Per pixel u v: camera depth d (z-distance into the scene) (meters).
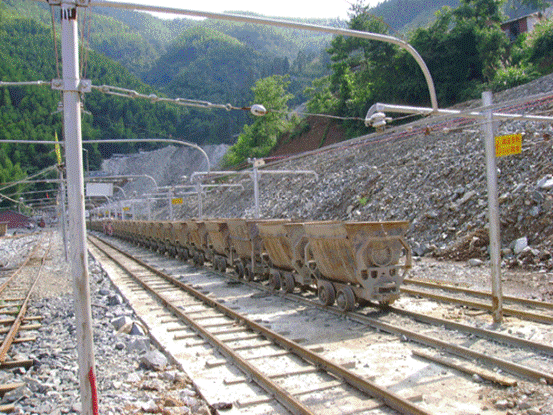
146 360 7.76
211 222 17.89
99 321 11.43
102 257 31.28
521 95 28.38
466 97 39.41
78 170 4.90
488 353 7.38
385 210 22.11
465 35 42.00
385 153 30.55
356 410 5.58
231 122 172.75
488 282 12.69
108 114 161.25
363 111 49.38
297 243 12.19
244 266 16.16
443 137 25.89
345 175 30.84
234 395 6.34
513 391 5.90
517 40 47.59
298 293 13.19
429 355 7.38
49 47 144.88
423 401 5.81
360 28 50.91
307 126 62.41
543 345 7.21
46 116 113.00
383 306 10.63
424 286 13.08
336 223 9.98
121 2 6.05
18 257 37.00
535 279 12.12
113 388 6.89
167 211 69.62
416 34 45.03
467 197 17.97
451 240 17.02
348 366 7.04
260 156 68.25
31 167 101.44
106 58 187.50
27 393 7.02
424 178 21.92
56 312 13.41
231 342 8.84
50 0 4.88
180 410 5.91
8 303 15.84
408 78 45.22
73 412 6.16
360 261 9.78
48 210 116.31
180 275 19.27
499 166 18.50
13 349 9.91
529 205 15.10
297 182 37.94
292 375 6.93
